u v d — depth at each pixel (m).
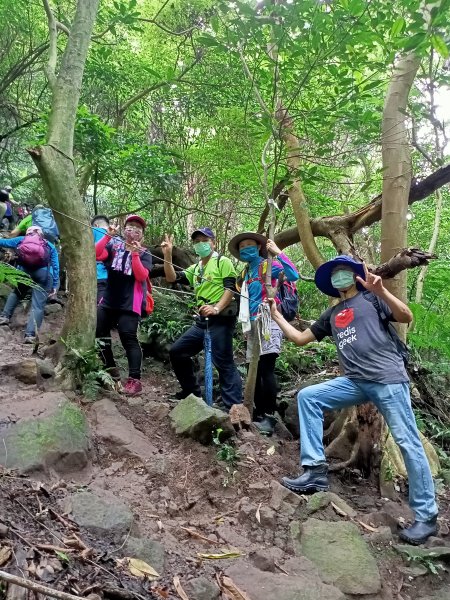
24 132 10.69
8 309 6.39
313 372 6.36
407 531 3.45
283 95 4.27
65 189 4.31
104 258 4.74
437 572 3.20
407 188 4.74
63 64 4.68
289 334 3.99
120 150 7.69
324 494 3.56
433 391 6.24
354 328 3.63
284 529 3.22
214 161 6.91
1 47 9.64
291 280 4.49
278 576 2.74
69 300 4.36
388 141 4.66
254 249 4.48
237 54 4.16
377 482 4.27
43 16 9.52
